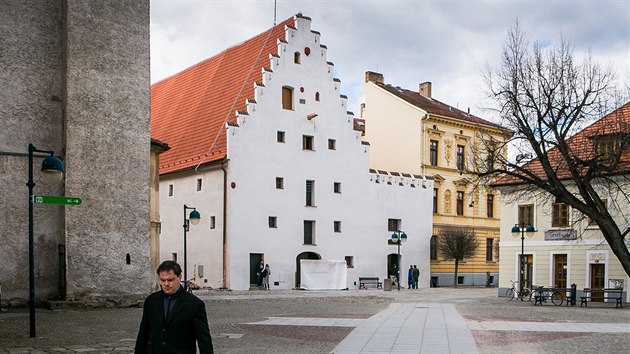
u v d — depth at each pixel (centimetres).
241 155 4694
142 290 2564
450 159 6138
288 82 4962
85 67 2514
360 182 5328
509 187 4353
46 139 2517
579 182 3338
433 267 5850
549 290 3494
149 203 2619
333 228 5141
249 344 1554
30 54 2516
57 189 2498
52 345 1480
